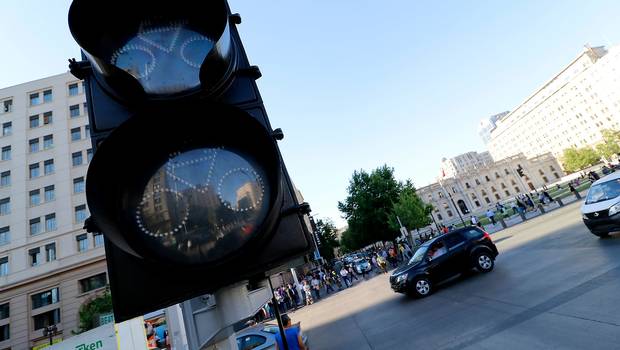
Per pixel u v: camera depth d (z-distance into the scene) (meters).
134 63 1.24
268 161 1.17
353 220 39.94
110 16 1.29
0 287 27.50
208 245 1.02
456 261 9.92
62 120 33.84
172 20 1.34
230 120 1.16
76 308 27.47
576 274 6.78
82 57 1.30
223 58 1.23
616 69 90.50
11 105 34.47
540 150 128.38
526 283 7.41
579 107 106.19
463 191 97.50
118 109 1.20
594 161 89.50
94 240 29.86
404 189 39.25
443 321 6.90
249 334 7.05
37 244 29.56
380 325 8.49
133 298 0.96
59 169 31.97
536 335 4.73
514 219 25.39
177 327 3.70
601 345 3.90
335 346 8.04
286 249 1.06
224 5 1.27
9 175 31.95
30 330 26.80
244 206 1.08
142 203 1.04
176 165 1.11
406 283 9.95
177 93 1.22
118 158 1.08
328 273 25.89
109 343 7.18
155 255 0.98
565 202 23.98
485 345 5.00
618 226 8.29
